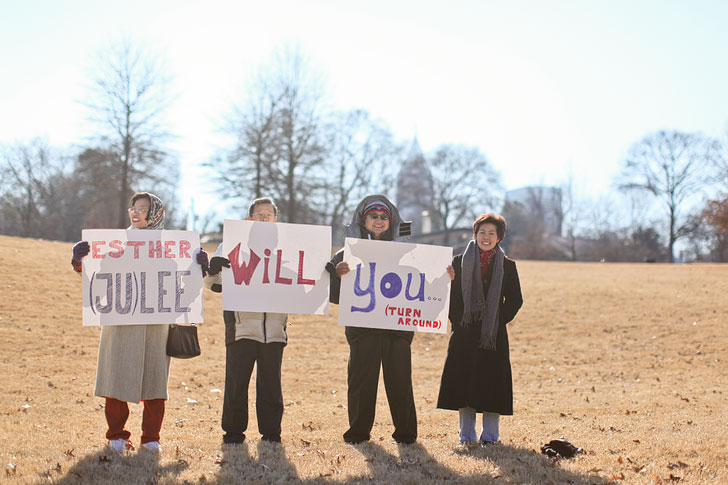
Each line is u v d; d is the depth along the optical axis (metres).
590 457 5.77
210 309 16.67
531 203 84.50
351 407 6.25
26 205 61.25
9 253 18.95
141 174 39.72
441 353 14.09
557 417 8.06
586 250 77.12
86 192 42.19
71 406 7.91
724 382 10.84
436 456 5.67
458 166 71.38
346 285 6.11
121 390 5.36
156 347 5.56
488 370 6.16
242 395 5.98
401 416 6.22
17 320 12.84
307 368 11.92
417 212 74.38
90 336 12.58
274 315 6.05
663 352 13.69
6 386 8.65
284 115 42.31
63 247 22.94
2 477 4.70
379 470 5.14
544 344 14.83
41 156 61.38
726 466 5.49
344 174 56.59
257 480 4.82
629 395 9.73
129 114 39.97
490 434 6.31
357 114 56.84
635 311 17.80
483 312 6.11
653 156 65.94
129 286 5.52
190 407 8.52
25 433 6.31
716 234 62.00
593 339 15.19
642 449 6.05
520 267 29.70
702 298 19.23
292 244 6.07
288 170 42.50
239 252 5.97
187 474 4.89
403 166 64.31
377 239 6.37
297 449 5.89
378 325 6.12
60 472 4.82
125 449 5.50
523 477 5.04
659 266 31.75
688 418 7.79
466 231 73.00
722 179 58.00
